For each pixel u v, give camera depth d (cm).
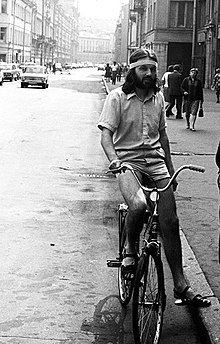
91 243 791
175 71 2661
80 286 636
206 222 893
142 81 563
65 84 6288
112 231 852
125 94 571
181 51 6353
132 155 571
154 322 500
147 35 7281
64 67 14975
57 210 967
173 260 555
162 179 564
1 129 2069
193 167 503
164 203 545
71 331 529
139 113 571
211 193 1118
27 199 1037
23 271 675
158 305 500
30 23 13700
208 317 534
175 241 550
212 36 5269
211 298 578
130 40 10750
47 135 1953
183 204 1017
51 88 5378
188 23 6288
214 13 5278
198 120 2584
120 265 590
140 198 532
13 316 555
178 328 547
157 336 497
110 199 1064
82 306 583
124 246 580
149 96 577
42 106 3209
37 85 5266
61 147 1694
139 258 529
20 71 7288
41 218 911
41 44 14975
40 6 15288
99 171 1348
